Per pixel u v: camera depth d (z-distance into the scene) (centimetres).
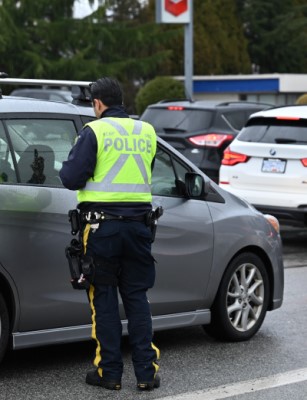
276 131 2823
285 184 2762
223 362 1545
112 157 1310
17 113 1407
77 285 1320
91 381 1387
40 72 9212
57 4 9844
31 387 1376
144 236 1325
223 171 2892
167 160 1577
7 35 9288
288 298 2081
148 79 12019
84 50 9462
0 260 1332
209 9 12506
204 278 1600
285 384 1426
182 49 12231
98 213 1304
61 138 1451
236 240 1645
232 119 3528
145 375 1363
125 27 10188
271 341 1694
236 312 1673
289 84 9700
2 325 1347
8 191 1348
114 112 1348
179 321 1582
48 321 1404
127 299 1351
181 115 3512
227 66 12688
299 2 14488
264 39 13950
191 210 1580
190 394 1360
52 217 1386
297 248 2878
